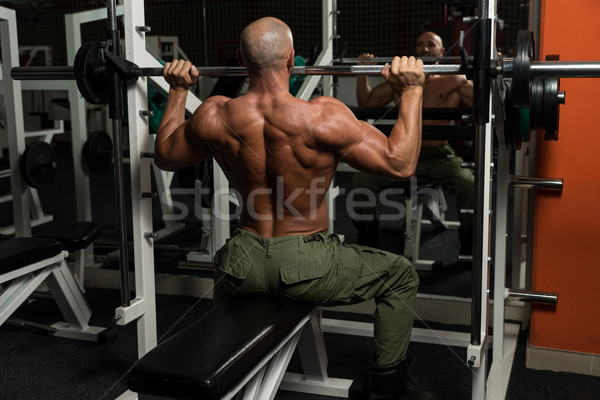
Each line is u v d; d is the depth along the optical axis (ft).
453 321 7.88
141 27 5.67
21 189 8.68
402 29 25.36
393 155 4.72
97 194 16.57
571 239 6.40
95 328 7.68
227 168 5.17
